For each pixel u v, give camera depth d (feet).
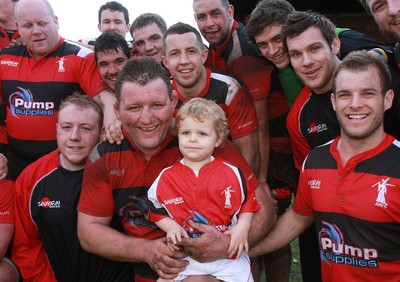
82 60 13.08
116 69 12.77
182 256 8.16
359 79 7.80
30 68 12.89
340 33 11.85
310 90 10.41
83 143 9.89
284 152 13.01
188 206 8.11
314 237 11.45
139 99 8.33
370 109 7.81
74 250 9.88
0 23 15.55
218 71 10.98
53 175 10.02
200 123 8.17
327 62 9.75
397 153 7.83
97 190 9.08
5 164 10.21
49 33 12.64
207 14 12.69
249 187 8.42
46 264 10.19
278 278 13.19
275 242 9.34
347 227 7.99
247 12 28.99
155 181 8.46
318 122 10.24
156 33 15.96
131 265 9.99
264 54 11.71
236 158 9.12
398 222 7.64
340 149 8.43
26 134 12.96
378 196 7.68
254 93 12.07
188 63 10.27
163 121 8.63
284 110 12.75
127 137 9.06
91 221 9.07
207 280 8.02
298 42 9.80
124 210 9.11
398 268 7.79
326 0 35.81
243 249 8.21
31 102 12.82
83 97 10.41
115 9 19.67
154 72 8.52
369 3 10.29
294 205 9.30
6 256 10.82
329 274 8.48
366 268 7.91
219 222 8.12
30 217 9.99
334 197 8.16
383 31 10.21
